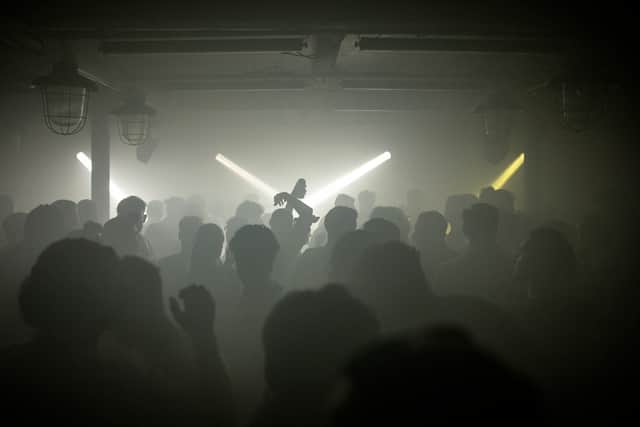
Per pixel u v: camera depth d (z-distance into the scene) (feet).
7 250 14.29
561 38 14.20
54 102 14.07
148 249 16.15
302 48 15.25
